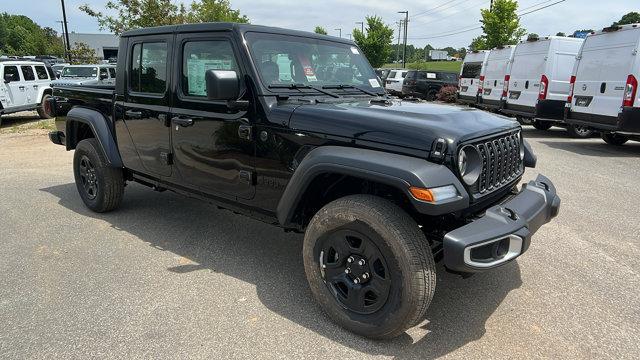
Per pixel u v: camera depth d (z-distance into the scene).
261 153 3.43
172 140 4.11
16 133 12.48
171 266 3.98
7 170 7.70
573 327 3.11
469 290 3.60
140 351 2.82
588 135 11.65
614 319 3.21
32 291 3.53
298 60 3.80
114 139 4.90
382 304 2.83
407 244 2.67
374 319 2.87
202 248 4.37
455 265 2.57
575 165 8.20
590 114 9.81
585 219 5.25
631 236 4.74
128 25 15.93
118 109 4.70
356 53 4.42
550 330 3.07
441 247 3.17
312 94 3.69
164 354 2.79
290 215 3.22
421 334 3.02
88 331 3.02
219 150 3.71
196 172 3.97
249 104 3.44
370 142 2.90
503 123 3.39
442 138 2.71
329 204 2.99
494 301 3.44
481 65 15.84
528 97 12.55
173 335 2.98
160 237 4.63
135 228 4.87
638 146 10.46
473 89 16.30
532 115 12.31
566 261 4.13
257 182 3.52
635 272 3.93
